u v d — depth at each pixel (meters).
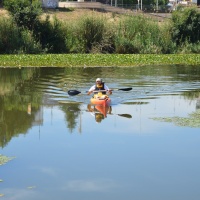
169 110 18.09
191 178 11.56
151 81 24.66
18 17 41.47
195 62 35.00
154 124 16.06
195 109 18.25
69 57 36.34
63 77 26.02
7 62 33.22
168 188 11.02
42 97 20.56
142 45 42.53
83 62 33.34
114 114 17.50
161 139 14.41
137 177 11.62
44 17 50.81
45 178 11.55
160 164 12.41
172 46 43.44
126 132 15.16
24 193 10.74
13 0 41.56
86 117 17.05
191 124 16.00
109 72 28.19
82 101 19.73
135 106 18.75
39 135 14.88
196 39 44.84
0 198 10.47
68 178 11.56
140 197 10.58
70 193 10.77
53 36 42.25
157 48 42.56
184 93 21.47
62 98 20.31
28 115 17.33
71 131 15.29
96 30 42.44
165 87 22.84
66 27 43.06
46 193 10.76
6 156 13.00
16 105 18.94
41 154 13.16
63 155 13.08
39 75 26.88
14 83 24.08
